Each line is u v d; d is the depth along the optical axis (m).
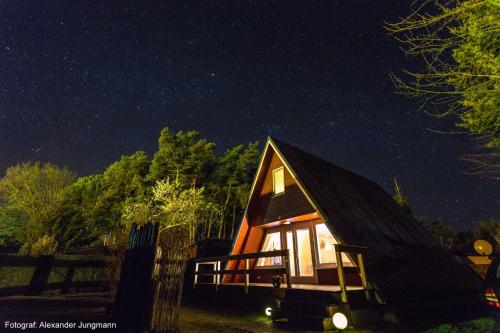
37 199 28.75
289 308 7.91
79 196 32.69
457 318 8.98
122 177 34.62
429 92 5.70
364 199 13.70
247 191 34.53
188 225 22.83
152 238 5.94
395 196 28.17
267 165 13.41
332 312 6.83
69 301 7.69
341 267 7.29
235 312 9.49
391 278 8.68
